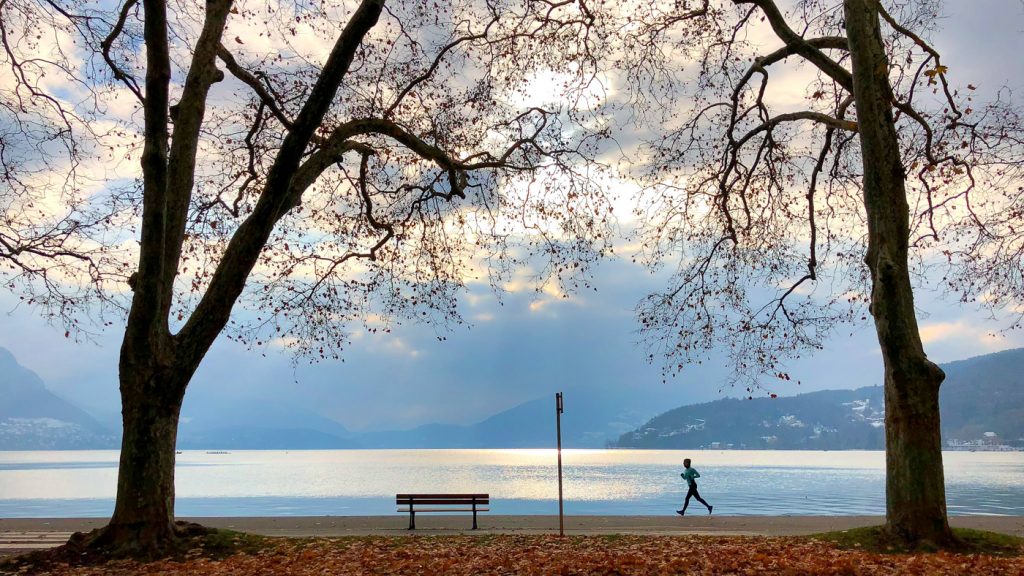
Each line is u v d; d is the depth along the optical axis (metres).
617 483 67.38
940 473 12.93
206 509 35.47
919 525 12.77
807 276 18.39
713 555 12.31
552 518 22.02
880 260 13.20
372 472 102.69
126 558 11.97
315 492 53.28
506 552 13.32
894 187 13.36
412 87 17.19
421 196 18.88
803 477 77.25
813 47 15.84
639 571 10.82
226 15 14.25
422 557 12.62
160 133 12.57
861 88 13.58
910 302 13.22
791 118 17.56
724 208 19.27
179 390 12.87
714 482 66.94
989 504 36.94
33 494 47.75
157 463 12.62
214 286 13.10
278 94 16.73
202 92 13.84
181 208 13.46
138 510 12.41
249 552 12.88
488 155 18.00
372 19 12.80
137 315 12.59
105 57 14.22
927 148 16.81
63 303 17.97
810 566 10.75
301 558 12.35
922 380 12.93
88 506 36.12
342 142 15.43
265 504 39.50
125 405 12.71
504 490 56.28
